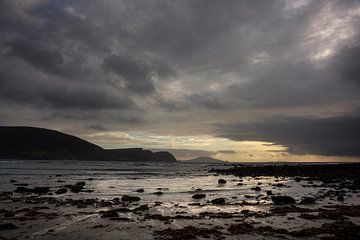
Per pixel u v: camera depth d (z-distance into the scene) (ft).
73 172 223.71
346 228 46.70
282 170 266.57
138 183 139.03
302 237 42.55
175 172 267.80
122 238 41.70
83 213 60.64
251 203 77.82
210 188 119.03
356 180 153.17
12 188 107.14
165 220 54.44
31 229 46.21
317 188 121.80
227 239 41.34
